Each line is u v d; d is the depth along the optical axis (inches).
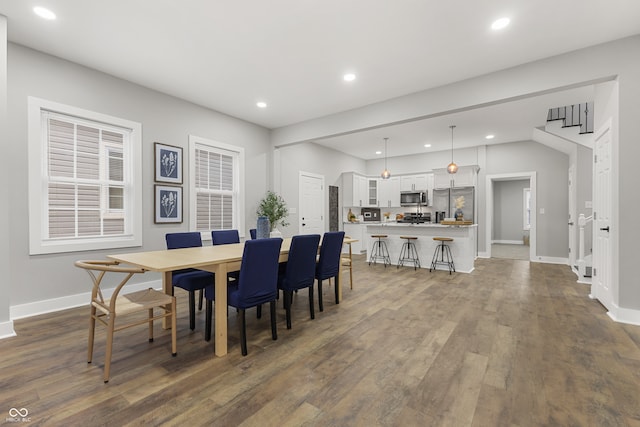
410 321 114.7
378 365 81.5
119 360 84.0
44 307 122.1
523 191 411.5
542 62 127.6
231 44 117.0
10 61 114.3
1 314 98.4
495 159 280.8
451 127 227.5
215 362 83.3
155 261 86.7
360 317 119.5
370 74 141.9
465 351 89.4
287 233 249.0
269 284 95.1
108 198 143.6
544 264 244.2
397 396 67.6
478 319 116.5
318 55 125.3
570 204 237.9
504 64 132.3
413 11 98.0
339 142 279.0
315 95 166.6
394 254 238.5
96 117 137.0
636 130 109.9
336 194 313.7
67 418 59.9
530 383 72.4
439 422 59.1
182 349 91.4
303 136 212.1
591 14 98.5
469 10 97.4
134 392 69.0
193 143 177.0
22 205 117.0
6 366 80.0
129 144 150.9
